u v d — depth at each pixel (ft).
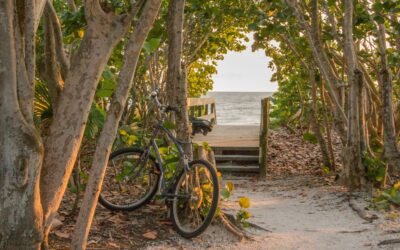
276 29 27.12
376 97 33.83
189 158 18.86
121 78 12.56
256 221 19.54
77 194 17.74
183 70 19.38
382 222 19.60
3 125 10.20
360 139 26.45
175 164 18.31
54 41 14.46
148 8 12.34
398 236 17.34
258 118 119.24
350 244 16.65
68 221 17.11
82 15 19.65
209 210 16.07
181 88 19.30
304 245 16.44
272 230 18.24
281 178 34.58
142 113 38.04
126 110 36.27
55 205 11.76
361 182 26.03
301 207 23.66
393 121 29.71
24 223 10.43
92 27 11.78
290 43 36.73
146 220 17.92
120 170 20.38
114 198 19.47
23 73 10.69
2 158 10.24
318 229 18.69
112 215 18.33
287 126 55.52
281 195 27.63
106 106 29.07
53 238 15.26
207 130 22.30
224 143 39.24
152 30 25.91
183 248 15.74
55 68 14.40
